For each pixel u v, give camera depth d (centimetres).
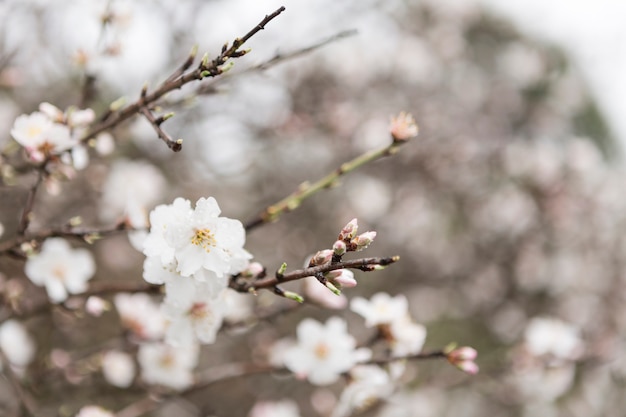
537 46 895
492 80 867
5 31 364
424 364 623
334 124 598
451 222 795
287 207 227
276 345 377
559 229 746
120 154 474
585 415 669
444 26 786
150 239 162
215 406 520
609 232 787
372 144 611
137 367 367
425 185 714
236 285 167
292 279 153
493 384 513
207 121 513
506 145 777
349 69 626
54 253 250
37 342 436
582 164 718
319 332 246
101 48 258
